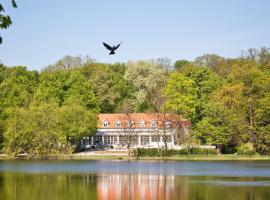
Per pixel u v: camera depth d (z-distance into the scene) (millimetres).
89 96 167875
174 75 157625
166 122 148500
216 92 155125
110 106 193250
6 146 136750
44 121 138000
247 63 192000
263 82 150250
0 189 68875
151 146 159125
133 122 168375
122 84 195375
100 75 194750
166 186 72000
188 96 154625
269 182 76125
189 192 65000
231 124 141625
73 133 145750
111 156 141875
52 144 138250
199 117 156750
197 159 137500
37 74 194625
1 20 26812
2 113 149500
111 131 176375
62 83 166875
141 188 70000
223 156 140000
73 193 65062
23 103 155625
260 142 142750
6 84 158000
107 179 82438
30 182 77938
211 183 75312
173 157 140375
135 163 121938
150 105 187375
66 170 101000
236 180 79438
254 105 146250
